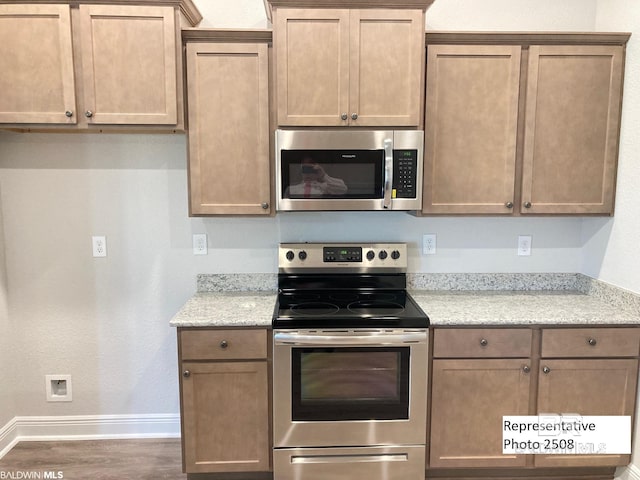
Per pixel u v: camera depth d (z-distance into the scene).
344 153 2.21
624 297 2.30
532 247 2.69
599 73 2.31
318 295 2.51
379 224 2.65
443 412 2.19
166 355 2.70
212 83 2.24
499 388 2.18
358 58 2.20
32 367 2.66
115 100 2.18
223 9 2.55
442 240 2.68
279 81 2.20
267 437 2.18
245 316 2.15
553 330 2.16
